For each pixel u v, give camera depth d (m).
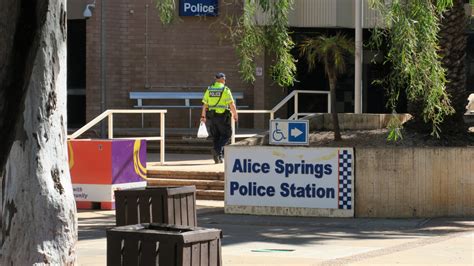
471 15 36.94
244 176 23.09
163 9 19.34
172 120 42.81
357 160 22.20
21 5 10.38
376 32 18.06
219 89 29.48
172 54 42.81
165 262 10.01
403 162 22.19
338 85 43.97
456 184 22.36
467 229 20.11
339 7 41.38
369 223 21.33
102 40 41.03
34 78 10.38
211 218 22.38
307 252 16.72
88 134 40.50
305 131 22.81
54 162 10.52
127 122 42.50
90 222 21.64
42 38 10.39
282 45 18.50
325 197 22.42
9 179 10.42
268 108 42.41
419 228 20.47
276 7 18.36
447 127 26.44
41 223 10.33
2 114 10.48
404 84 19.95
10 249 10.34
